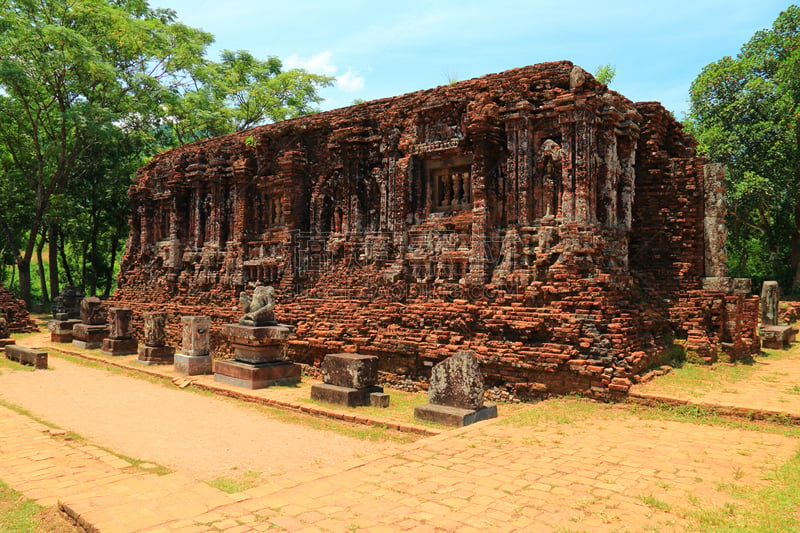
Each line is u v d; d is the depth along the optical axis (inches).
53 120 1428.4
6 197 1403.8
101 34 1357.0
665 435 372.8
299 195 774.5
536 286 530.9
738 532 218.2
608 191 547.8
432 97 639.8
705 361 570.3
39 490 284.2
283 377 592.1
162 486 282.7
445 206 638.5
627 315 510.9
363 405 489.1
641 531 222.2
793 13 1316.4
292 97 1704.0
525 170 557.3
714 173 629.9
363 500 256.8
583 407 449.4
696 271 635.5
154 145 1562.5
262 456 359.3
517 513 240.1
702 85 1384.1
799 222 1371.8
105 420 456.8
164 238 1056.2
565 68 546.6
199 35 1584.6
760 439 360.8
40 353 713.6
